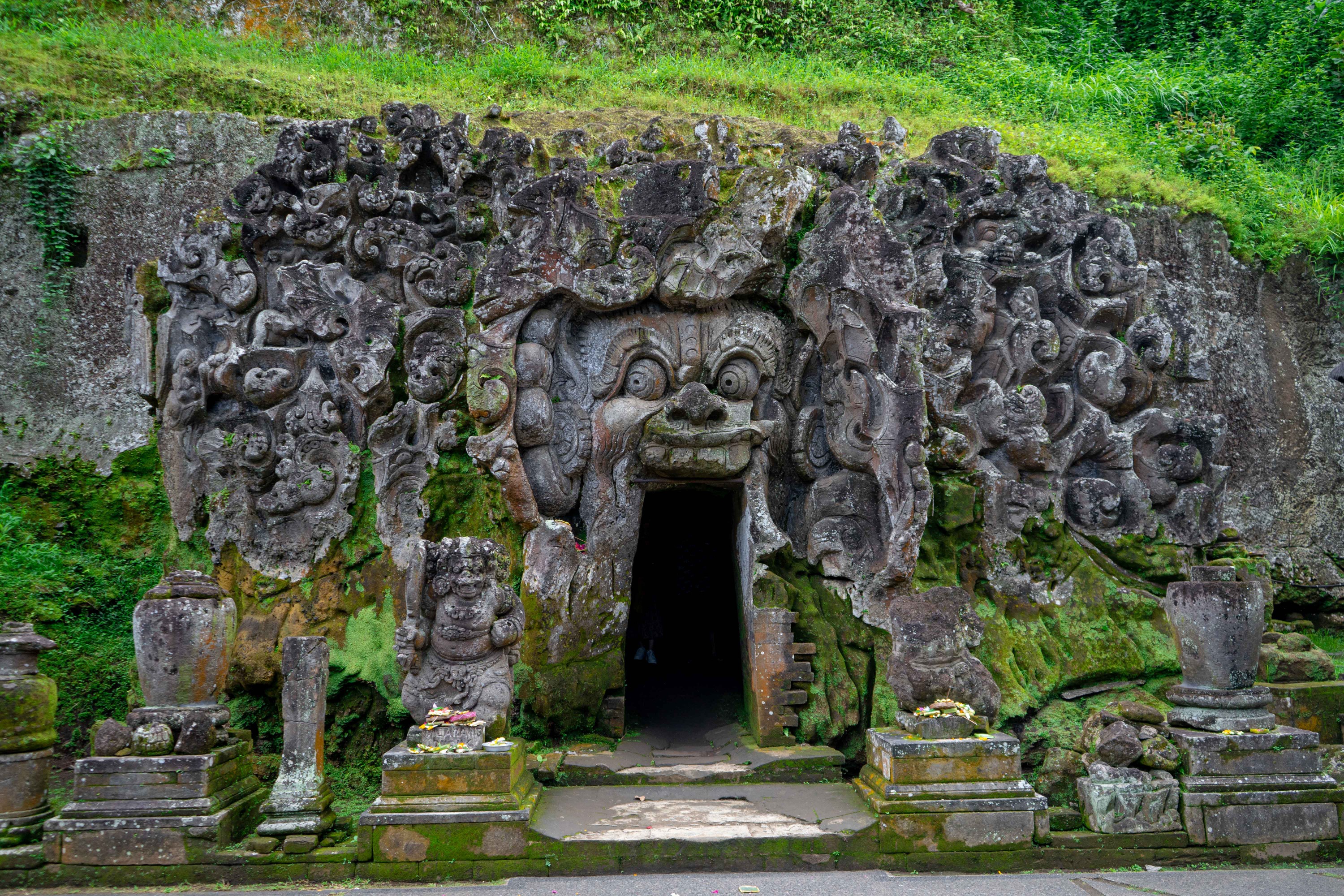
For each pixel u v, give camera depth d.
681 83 11.76
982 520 7.58
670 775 6.50
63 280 8.80
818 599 7.46
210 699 5.90
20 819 5.52
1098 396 7.99
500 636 6.03
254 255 7.71
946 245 7.89
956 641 6.19
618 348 7.25
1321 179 12.41
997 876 5.40
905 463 7.02
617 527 7.21
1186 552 7.94
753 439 7.29
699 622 10.25
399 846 5.38
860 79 12.70
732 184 7.59
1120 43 15.35
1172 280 9.55
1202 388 9.23
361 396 7.26
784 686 6.95
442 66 12.08
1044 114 12.79
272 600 7.21
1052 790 6.40
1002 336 7.95
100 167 8.96
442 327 7.43
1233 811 5.73
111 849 5.33
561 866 5.38
